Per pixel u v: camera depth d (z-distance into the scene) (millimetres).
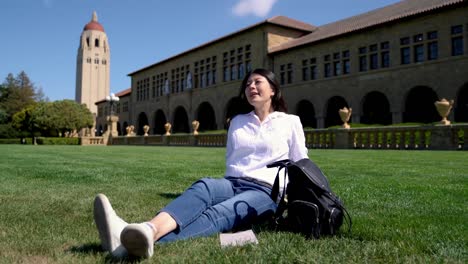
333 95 36281
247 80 3729
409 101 34469
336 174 7586
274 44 42344
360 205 4242
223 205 2932
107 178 6906
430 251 2477
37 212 3820
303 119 42750
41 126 66438
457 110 28578
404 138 20906
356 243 2654
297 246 2562
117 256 2318
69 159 13102
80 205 4215
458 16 28141
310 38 40094
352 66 34906
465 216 3637
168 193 5137
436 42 29828
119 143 51250
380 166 9383
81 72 129375
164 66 60219
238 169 3438
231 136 3623
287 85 40531
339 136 24109
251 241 2652
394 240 2725
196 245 2557
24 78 100812
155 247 2516
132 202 4422
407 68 31031
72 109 66875
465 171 8047
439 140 19359
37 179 6770
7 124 80625
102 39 132750
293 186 3012
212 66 49875
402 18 30938
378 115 37188
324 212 2834
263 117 3674
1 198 4684
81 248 2561
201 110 55875
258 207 3105
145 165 10156
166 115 58844
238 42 45750
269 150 3447
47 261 2285
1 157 14344
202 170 8531
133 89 69625
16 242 2664
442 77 28906
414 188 5531
